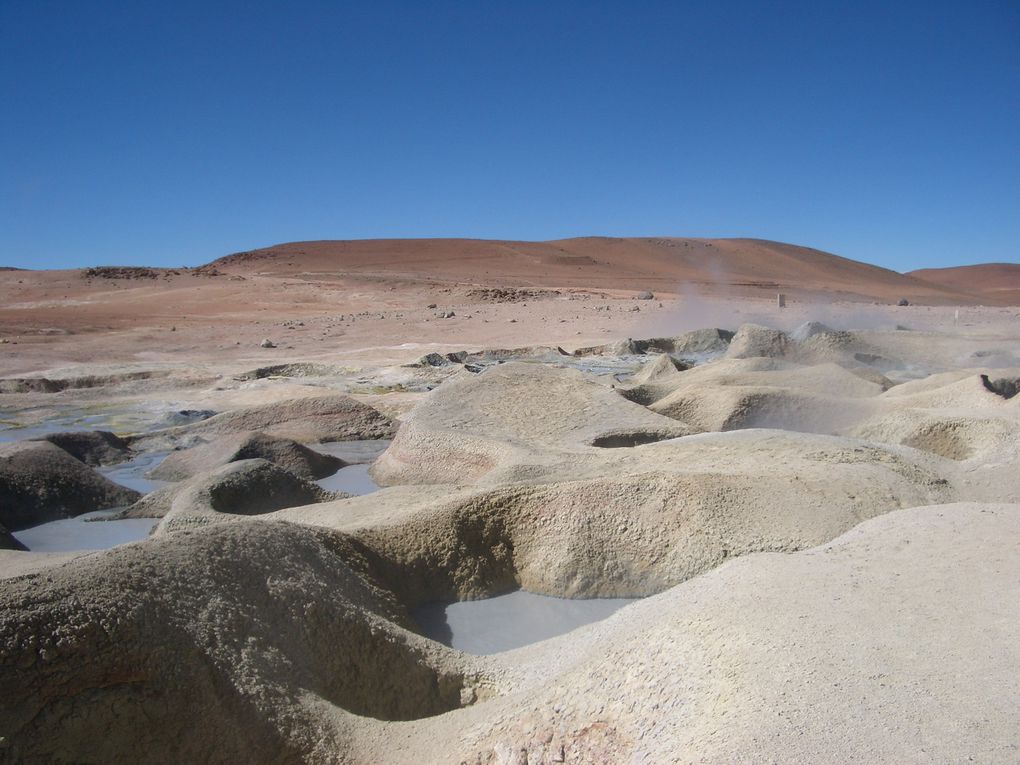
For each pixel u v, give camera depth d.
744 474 6.70
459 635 5.78
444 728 3.90
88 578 3.87
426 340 26.80
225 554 4.51
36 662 3.44
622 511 6.46
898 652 3.15
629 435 9.47
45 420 14.43
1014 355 16.59
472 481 9.05
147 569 4.10
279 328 30.84
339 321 33.09
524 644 5.62
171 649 3.78
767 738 2.71
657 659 3.53
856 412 10.48
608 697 3.54
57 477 9.16
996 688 2.85
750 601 3.74
